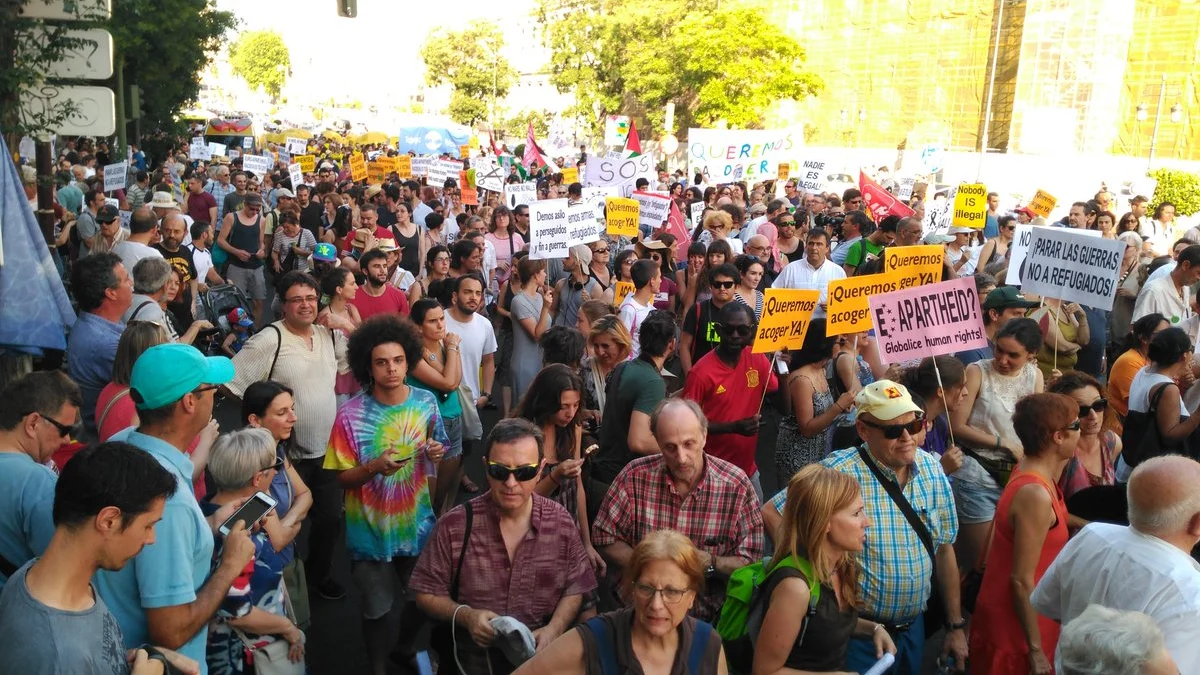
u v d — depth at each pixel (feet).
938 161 100.63
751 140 62.64
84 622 8.91
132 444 10.53
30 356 20.43
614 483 14.53
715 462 14.39
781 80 148.87
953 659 15.39
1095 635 9.16
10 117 25.80
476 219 39.91
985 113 142.00
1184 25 129.08
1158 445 20.07
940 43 157.38
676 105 170.40
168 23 92.68
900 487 14.05
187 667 10.18
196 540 11.11
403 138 112.57
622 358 19.77
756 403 19.56
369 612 16.28
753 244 32.42
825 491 11.32
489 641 12.24
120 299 19.16
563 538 13.28
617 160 60.39
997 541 14.35
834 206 60.03
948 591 14.98
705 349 25.21
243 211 42.83
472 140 115.44
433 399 17.29
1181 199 99.40
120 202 53.67
